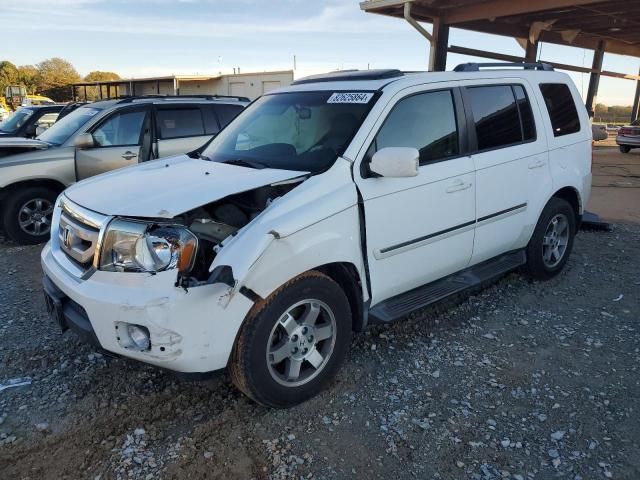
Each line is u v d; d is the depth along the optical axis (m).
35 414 3.20
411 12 12.65
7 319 4.50
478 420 3.15
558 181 5.00
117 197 3.19
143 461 2.80
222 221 3.14
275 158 3.76
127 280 2.82
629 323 4.44
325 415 3.19
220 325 2.82
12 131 11.12
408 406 3.28
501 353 3.92
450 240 4.06
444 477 2.70
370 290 3.55
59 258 3.34
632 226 7.93
